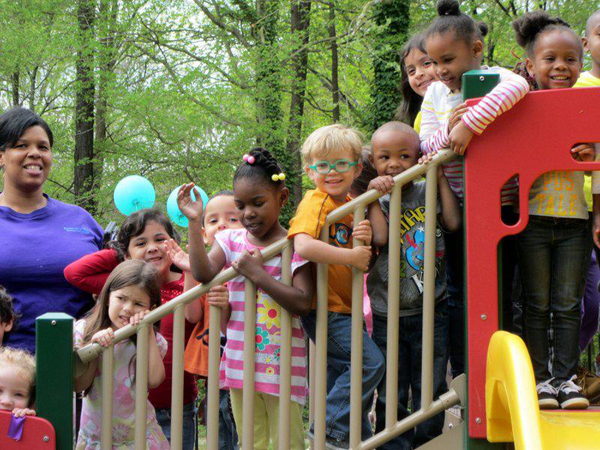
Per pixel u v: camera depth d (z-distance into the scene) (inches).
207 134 612.7
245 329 105.3
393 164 109.2
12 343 126.7
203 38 613.3
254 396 108.7
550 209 103.7
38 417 106.0
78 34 565.3
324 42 642.2
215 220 148.2
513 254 114.8
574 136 97.8
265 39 609.6
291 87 642.2
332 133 105.3
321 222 102.9
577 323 105.7
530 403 81.6
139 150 610.5
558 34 111.7
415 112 156.5
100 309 117.2
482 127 97.3
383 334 116.4
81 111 612.4
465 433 101.0
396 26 524.7
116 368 115.6
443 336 114.2
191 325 143.8
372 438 103.7
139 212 140.3
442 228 113.0
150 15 604.4
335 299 111.3
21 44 562.9
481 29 152.2
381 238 108.1
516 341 89.7
